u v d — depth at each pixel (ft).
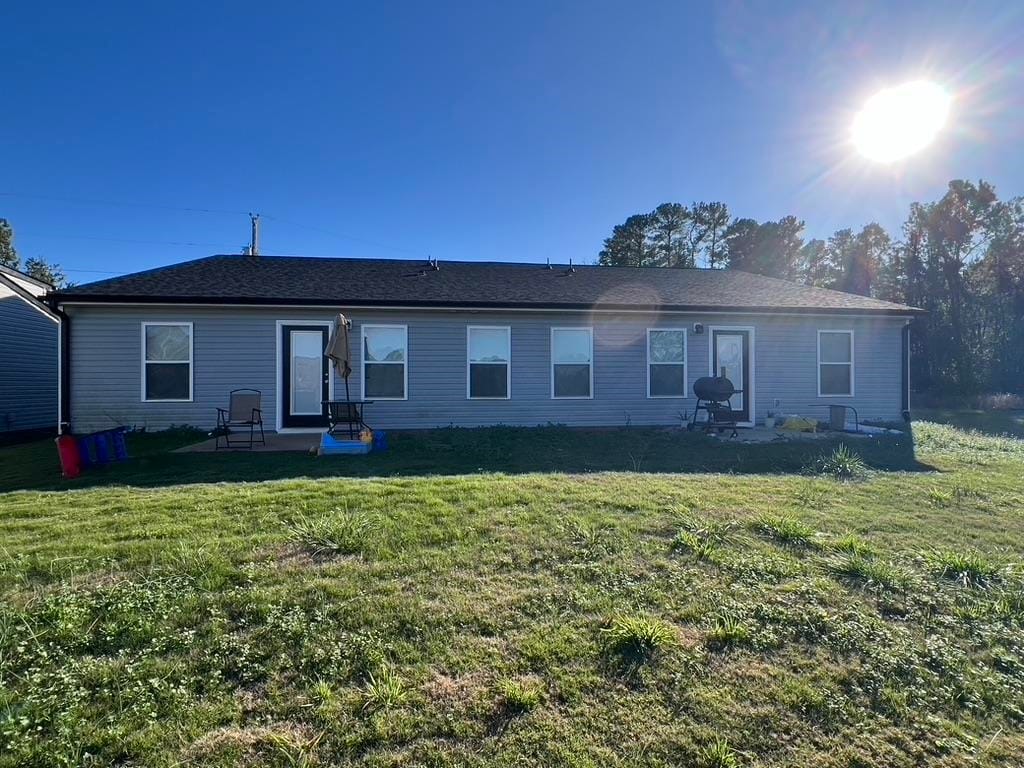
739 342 38.96
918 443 29.81
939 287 82.74
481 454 26.40
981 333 80.02
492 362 36.29
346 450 26.43
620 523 13.33
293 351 34.27
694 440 31.09
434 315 35.53
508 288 39.06
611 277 45.47
